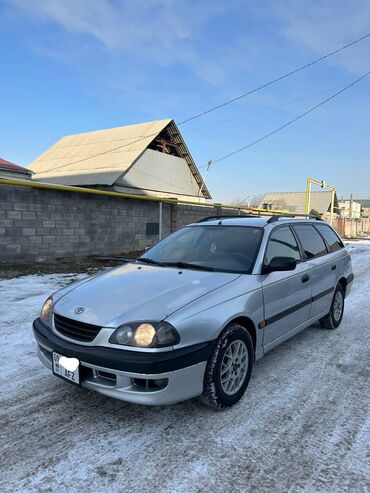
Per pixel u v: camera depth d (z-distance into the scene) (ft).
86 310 9.84
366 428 9.74
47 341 10.12
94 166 86.12
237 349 10.57
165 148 99.40
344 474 8.01
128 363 8.70
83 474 7.86
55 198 33.47
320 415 10.30
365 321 19.49
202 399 10.02
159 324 9.01
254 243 12.97
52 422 9.71
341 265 18.28
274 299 12.21
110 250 39.52
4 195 29.58
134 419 9.91
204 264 12.66
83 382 9.37
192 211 51.52
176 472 7.96
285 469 8.13
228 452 8.64
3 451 8.53
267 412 10.38
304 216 18.70
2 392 11.17
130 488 7.48
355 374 12.98
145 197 41.81
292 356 14.48
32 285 24.47
